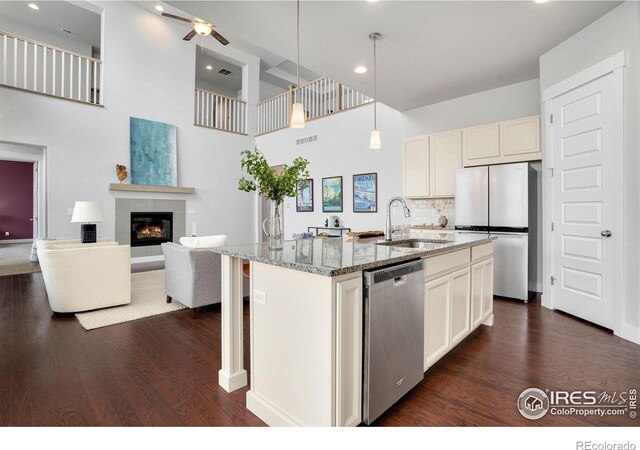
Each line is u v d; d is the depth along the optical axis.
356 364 1.59
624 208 2.82
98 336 2.90
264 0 2.77
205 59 8.80
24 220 10.17
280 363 1.71
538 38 3.35
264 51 8.61
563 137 3.46
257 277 1.85
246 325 3.26
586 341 2.77
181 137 7.46
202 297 3.47
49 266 3.32
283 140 7.92
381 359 1.69
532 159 4.04
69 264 3.40
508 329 3.08
